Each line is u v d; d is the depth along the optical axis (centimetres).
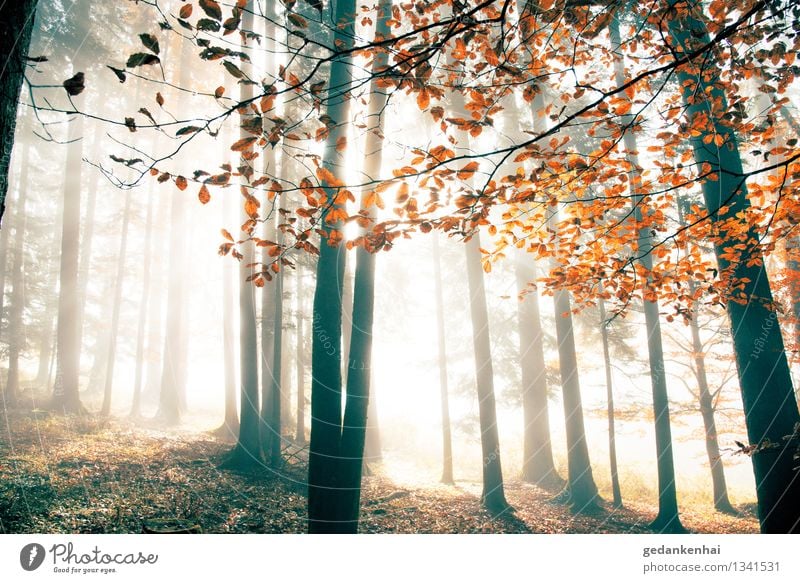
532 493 1486
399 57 264
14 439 1118
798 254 551
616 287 496
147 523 730
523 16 287
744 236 464
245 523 903
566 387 1405
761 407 528
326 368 625
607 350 1482
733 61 380
